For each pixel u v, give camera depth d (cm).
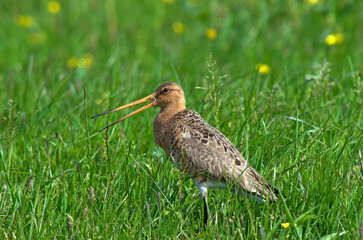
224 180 1077
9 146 1202
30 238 952
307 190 989
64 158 1233
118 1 2825
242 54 2094
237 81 1662
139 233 951
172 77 1662
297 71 1791
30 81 1830
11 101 1231
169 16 2655
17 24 2573
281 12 2328
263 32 2261
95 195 1041
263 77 1759
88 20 2634
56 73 1875
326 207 998
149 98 1214
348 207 988
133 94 1562
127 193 1068
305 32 2258
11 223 993
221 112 1289
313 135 1244
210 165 1077
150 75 1858
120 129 1300
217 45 2177
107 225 947
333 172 1059
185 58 2039
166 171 1134
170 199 1062
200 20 2456
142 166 1146
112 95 1569
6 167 1167
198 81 1563
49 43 2378
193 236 973
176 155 1134
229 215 1002
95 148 1273
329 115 1320
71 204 1037
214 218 1034
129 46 2288
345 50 2020
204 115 1305
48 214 1012
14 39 2430
